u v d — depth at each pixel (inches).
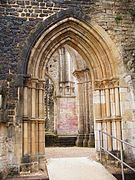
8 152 419.5
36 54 466.9
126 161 455.2
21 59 453.7
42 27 470.3
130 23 502.0
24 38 462.9
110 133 477.1
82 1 493.7
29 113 452.4
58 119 963.3
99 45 493.4
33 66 463.8
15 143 426.9
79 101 746.8
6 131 412.5
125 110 471.2
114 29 494.6
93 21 490.0
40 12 475.5
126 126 467.8
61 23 479.2
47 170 400.5
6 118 402.6
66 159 468.8
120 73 481.1
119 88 478.0
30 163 430.6
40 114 465.7
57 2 483.8
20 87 444.8
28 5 474.6
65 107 975.0
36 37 465.4
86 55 510.3
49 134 872.3
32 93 459.5
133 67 486.3
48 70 1002.1
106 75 490.9
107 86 488.7
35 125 457.1
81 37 497.4
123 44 491.8
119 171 400.2
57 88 990.4
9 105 436.1
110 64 486.6
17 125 432.8
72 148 682.8
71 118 968.3
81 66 737.0
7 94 438.0
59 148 700.0
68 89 985.5
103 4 500.7
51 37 479.5
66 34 494.6
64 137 837.8
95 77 502.6
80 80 752.3
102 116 490.6
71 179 364.2
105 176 378.0
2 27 461.4
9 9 469.1
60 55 1007.0
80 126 738.8
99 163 440.8
